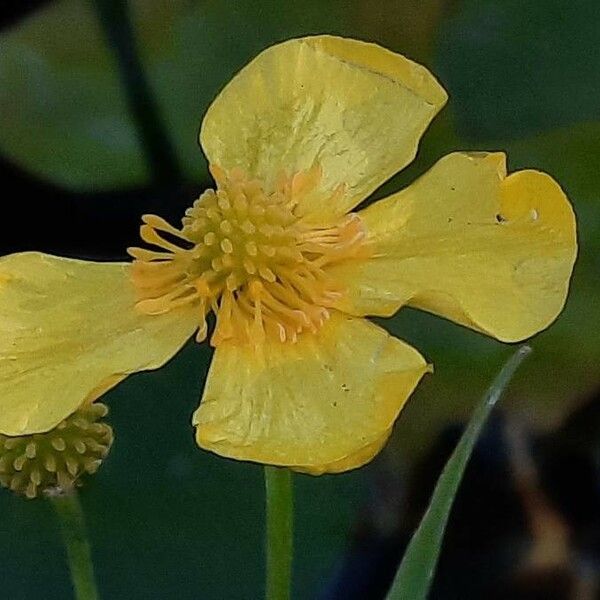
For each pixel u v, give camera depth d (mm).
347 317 117
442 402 167
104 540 149
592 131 167
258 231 118
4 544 148
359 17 171
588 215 167
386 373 109
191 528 150
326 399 112
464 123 160
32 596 147
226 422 112
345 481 153
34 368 117
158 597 148
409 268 118
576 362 167
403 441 170
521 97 159
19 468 119
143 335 119
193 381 155
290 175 125
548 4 160
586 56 159
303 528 150
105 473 151
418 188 121
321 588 150
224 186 121
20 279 122
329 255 119
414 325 167
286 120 127
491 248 117
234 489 152
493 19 161
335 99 126
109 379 115
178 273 120
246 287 119
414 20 170
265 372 115
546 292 114
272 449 109
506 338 112
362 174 124
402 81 125
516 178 118
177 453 152
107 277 123
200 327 118
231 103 127
